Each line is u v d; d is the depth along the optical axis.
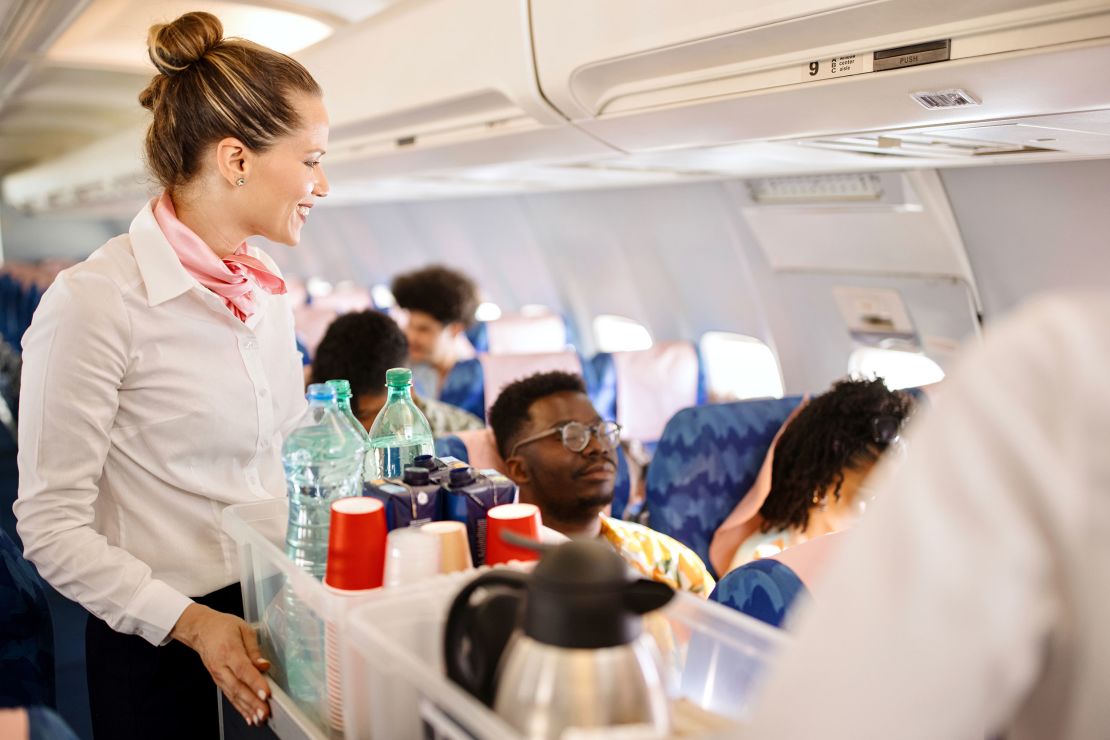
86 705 2.61
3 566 1.27
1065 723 0.49
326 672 0.95
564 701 0.63
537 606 0.65
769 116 1.63
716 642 0.84
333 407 1.22
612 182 3.49
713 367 4.11
